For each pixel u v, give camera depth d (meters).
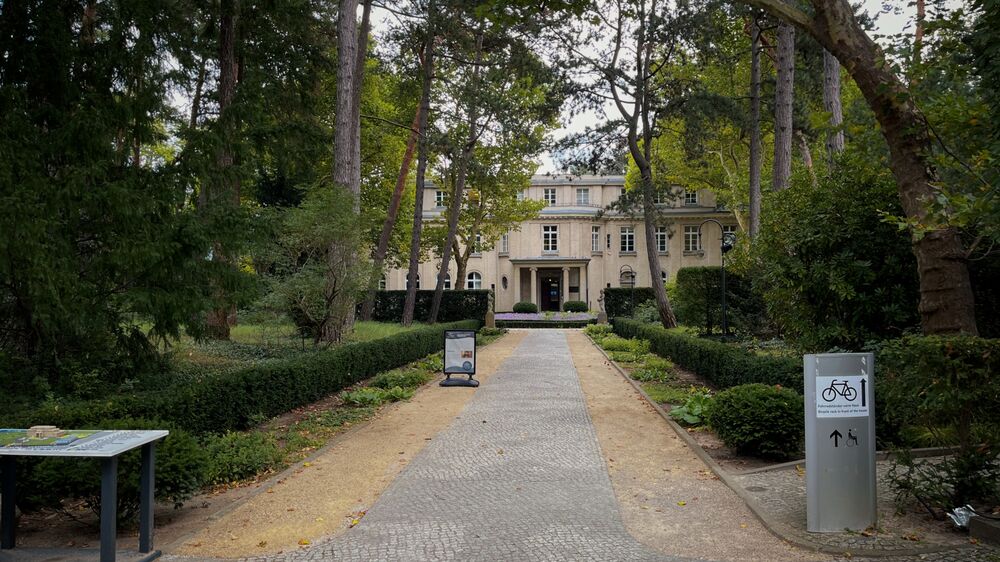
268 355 14.84
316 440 8.34
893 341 5.32
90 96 8.82
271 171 24.14
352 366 13.17
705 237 52.72
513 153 36.28
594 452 7.66
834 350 8.76
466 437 8.57
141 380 10.05
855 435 4.93
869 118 7.74
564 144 22.69
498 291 53.44
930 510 5.04
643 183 23.23
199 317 9.57
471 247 41.88
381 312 38.62
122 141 9.98
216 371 12.05
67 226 8.12
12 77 8.70
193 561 4.44
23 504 5.11
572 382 14.21
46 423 5.54
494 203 40.59
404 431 9.04
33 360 8.82
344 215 14.52
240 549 4.67
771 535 4.89
